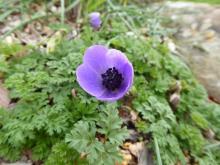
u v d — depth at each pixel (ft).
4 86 0.45
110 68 0.40
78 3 0.67
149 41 0.59
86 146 0.38
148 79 0.52
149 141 0.45
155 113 0.46
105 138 0.40
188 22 0.71
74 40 0.52
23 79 0.45
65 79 0.44
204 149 0.48
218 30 0.68
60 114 0.41
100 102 0.43
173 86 0.52
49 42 0.55
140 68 0.51
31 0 0.65
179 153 0.44
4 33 0.59
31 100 0.43
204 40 0.66
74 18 0.66
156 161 0.43
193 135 0.48
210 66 0.62
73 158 0.39
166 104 0.49
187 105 0.52
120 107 0.47
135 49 0.53
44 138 0.41
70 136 0.38
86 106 0.42
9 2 0.64
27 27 0.61
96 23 0.57
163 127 0.44
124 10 0.68
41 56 0.50
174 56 0.61
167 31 0.68
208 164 0.46
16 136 0.39
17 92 0.44
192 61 0.63
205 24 0.70
